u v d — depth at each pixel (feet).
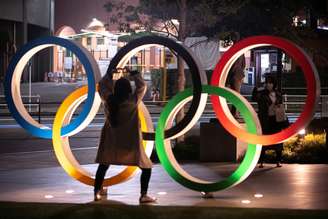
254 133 36.58
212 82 38.70
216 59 103.14
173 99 36.96
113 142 34.45
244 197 37.45
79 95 38.17
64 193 38.70
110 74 35.29
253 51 142.51
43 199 36.68
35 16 173.27
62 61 189.16
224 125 37.42
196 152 56.54
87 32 147.02
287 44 37.01
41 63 185.78
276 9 67.62
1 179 44.21
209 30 68.59
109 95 34.53
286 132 36.35
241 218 31.63
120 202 35.65
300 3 68.90
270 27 68.33
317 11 73.72
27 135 79.97
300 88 124.26
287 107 112.27
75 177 38.11
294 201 36.11
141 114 37.50
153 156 53.88
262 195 37.93
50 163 53.78
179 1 64.85
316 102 36.63
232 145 53.98
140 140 34.50
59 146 38.24
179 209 33.60
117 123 34.27
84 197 37.35
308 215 32.22
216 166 51.47
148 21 68.18
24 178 44.68
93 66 37.68
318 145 56.03
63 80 177.78
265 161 53.83
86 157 59.57
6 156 59.00
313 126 67.36
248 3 66.13
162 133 36.88
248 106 36.81
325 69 116.88
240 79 57.62
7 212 33.17
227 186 36.37
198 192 39.14
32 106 120.47
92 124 96.89
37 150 64.90
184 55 36.45
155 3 66.28
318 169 49.29
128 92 34.47
